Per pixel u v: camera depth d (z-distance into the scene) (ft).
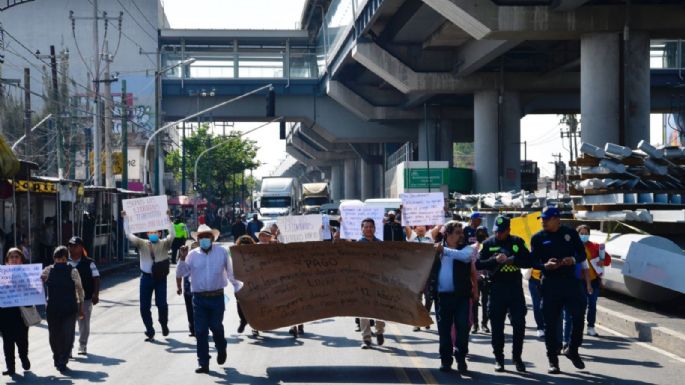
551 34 129.18
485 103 197.36
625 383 33.83
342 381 34.55
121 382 35.17
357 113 244.42
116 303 70.44
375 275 39.83
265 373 36.65
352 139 263.29
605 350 42.63
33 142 192.44
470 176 196.13
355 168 418.92
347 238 58.75
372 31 192.85
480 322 54.60
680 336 41.83
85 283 42.83
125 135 150.51
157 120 174.91
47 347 46.44
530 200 98.53
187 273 38.63
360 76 239.91
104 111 162.81
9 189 76.59
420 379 34.81
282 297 39.75
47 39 313.12
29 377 36.86
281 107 260.21
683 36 134.41
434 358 40.24
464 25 130.62
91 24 313.73
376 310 39.73
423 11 160.45
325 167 528.22
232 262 39.68
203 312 37.35
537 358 40.11
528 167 259.39
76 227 101.50
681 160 69.87
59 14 313.32
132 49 312.91
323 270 40.01
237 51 277.23
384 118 245.86
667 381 34.22
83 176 214.28
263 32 272.51
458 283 36.01
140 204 48.11
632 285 55.77
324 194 286.05
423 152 247.70
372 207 58.70
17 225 86.79
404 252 39.70
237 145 297.94
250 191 494.18
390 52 193.98
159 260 48.16
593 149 70.95
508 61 195.00
